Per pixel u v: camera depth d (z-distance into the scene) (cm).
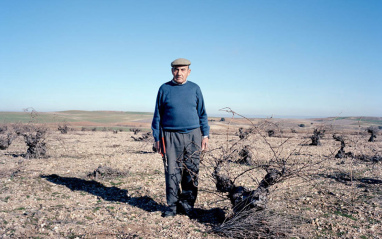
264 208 357
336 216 421
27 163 935
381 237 347
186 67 414
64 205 475
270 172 374
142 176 753
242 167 716
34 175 706
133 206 481
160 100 421
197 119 420
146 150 1459
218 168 410
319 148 1450
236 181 622
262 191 367
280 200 483
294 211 437
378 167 880
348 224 390
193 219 412
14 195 515
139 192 575
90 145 1684
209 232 360
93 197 536
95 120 9238
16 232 349
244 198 367
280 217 370
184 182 425
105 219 412
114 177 725
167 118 414
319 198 513
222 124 4644
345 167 870
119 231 367
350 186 610
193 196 431
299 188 571
